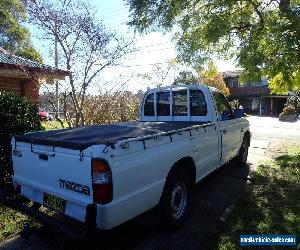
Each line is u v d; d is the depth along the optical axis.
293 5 9.05
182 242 4.08
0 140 5.36
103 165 3.01
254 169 7.85
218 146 5.76
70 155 3.24
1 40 29.42
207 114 5.73
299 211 4.95
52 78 8.95
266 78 10.59
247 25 10.63
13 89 9.73
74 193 3.25
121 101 10.88
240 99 49.28
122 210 3.20
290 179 6.74
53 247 3.96
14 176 4.15
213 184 6.58
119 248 3.94
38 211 3.67
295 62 8.77
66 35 8.54
